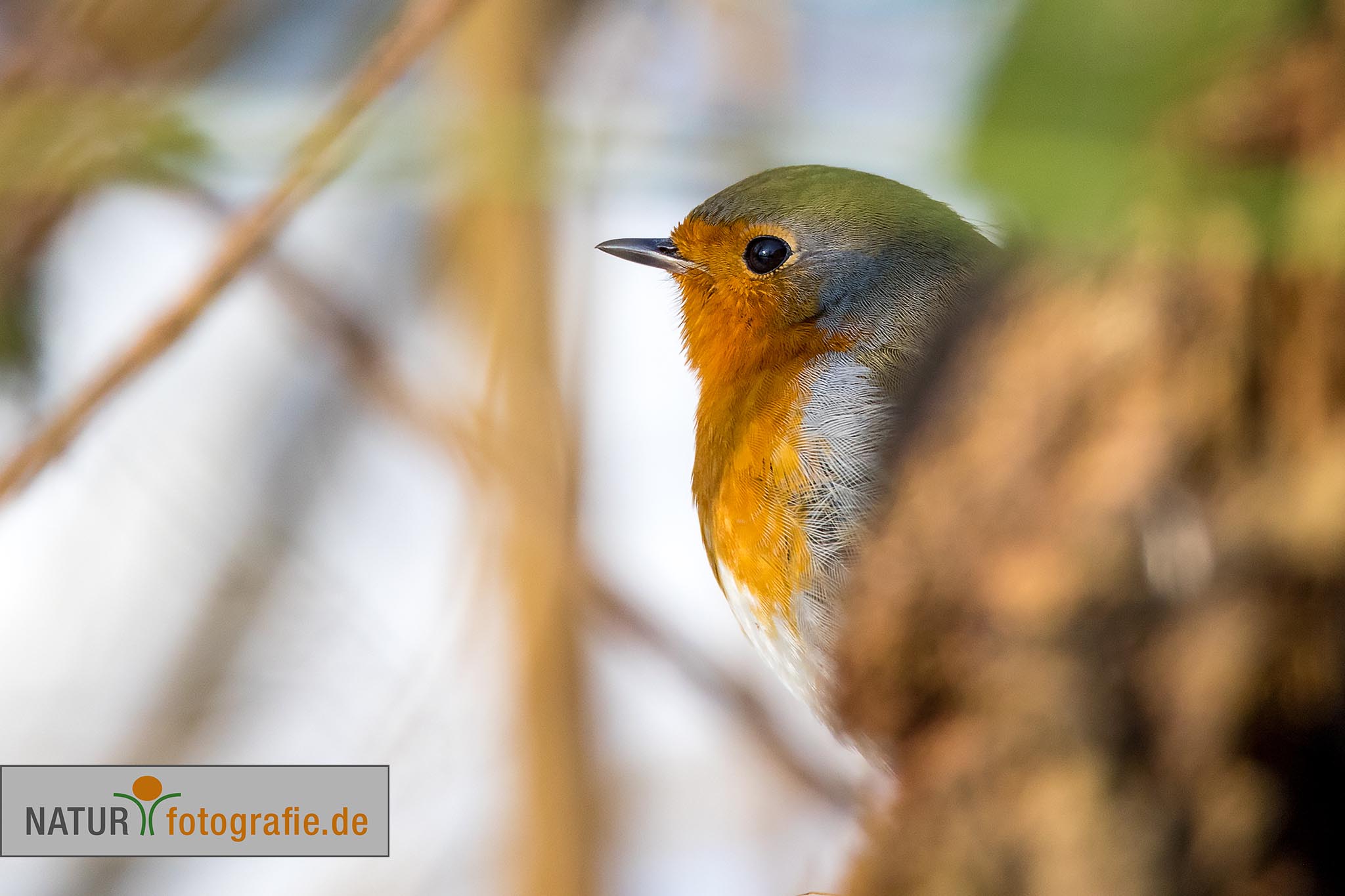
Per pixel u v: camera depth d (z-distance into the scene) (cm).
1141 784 207
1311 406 194
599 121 209
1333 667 201
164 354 214
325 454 223
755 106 214
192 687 222
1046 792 209
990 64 142
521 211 219
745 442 218
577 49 219
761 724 221
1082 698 208
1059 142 141
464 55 218
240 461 223
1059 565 208
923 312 219
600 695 221
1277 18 161
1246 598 201
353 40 219
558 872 220
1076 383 207
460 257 220
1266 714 204
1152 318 198
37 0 217
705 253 220
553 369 219
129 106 213
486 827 221
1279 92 163
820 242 219
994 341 212
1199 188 168
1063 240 187
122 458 222
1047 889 208
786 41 217
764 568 218
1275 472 197
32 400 219
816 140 180
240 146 213
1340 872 205
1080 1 137
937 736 212
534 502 219
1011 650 212
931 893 212
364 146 212
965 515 212
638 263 221
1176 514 202
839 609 218
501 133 212
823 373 218
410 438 220
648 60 218
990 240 219
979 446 212
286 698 222
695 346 220
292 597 222
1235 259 175
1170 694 206
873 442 218
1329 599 200
